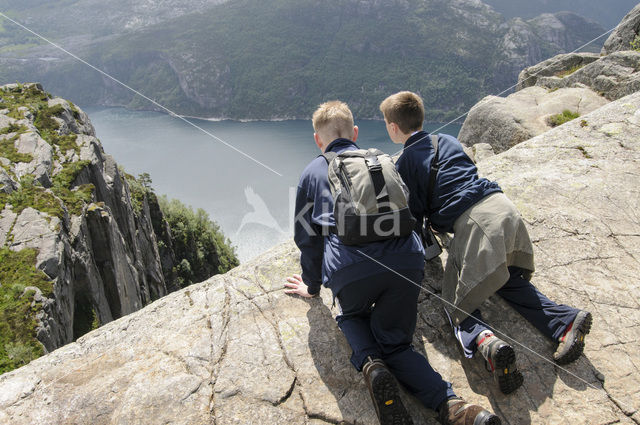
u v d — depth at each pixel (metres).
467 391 2.26
